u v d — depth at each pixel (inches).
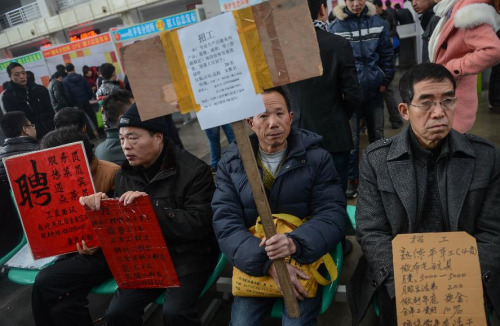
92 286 71.7
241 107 41.7
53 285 68.0
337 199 60.5
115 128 93.4
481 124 155.2
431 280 44.8
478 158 49.8
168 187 68.0
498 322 64.3
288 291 47.4
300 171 60.3
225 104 41.9
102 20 511.2
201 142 219.3
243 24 39.3
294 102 92.3
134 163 67.4
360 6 112.7
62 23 525.3
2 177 88.8
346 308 76.8
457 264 44.3
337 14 118.1
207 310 79.7
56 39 548.1
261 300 57.9
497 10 67.5
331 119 88.7
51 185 67.3
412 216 51.7
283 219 58.3
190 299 62.3
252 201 60.9
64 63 303.1
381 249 52.3
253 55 40.1
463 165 49.6
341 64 83.7
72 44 293.3
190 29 40.3
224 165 64.7
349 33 117.1
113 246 61.6
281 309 58.1
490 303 49.2
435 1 89.5
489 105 172.6
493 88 163.2
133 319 63.7
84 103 289.9
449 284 44.4
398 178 52.6
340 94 89.4
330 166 61.7
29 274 78.2
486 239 49.4
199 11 241.8
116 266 63.1
